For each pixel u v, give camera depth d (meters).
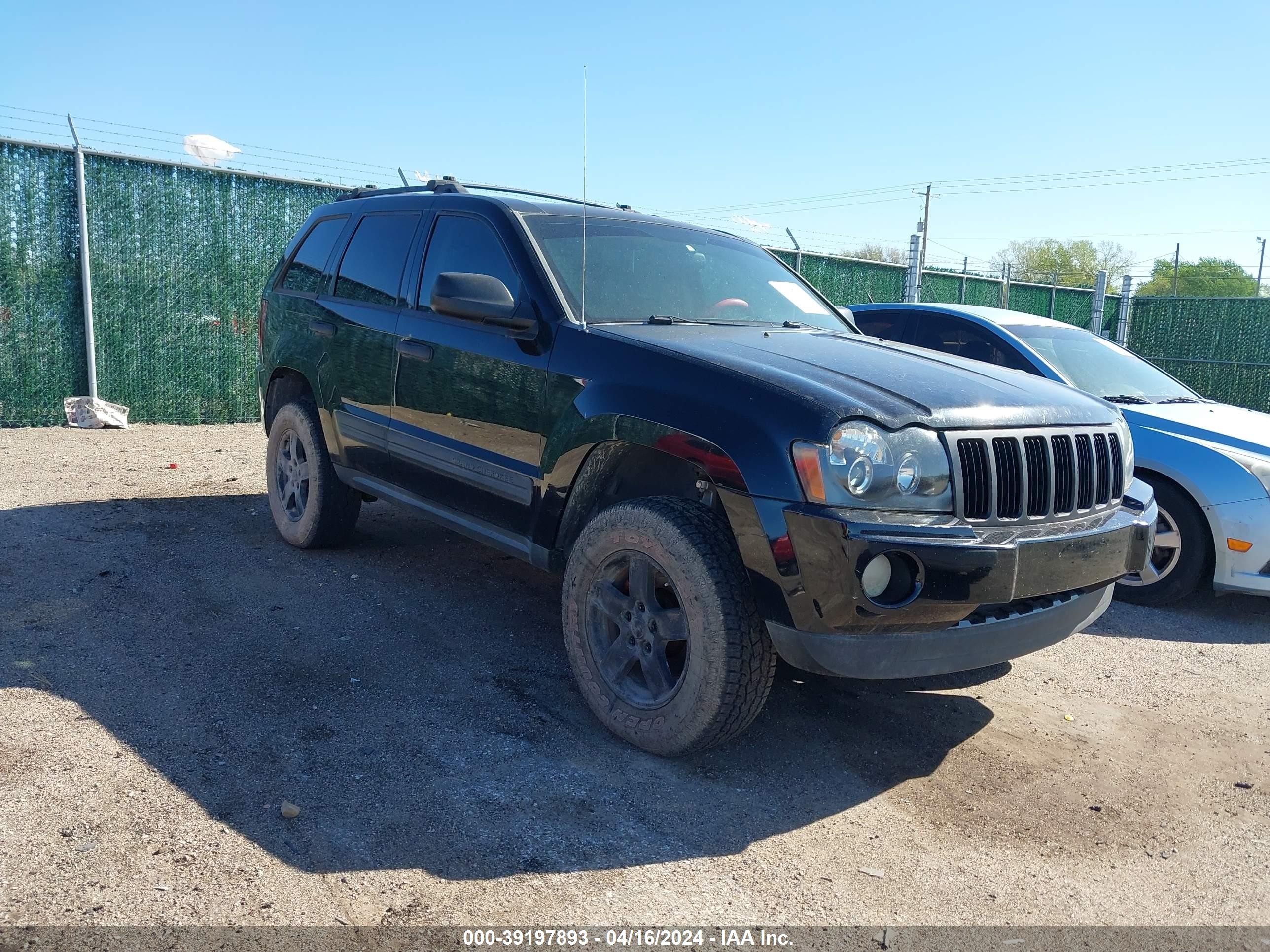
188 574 4.76
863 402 2.88
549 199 4.84
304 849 2.51
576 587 3.36
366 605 4.46
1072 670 4.38
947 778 3.22
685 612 3.02
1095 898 2.57
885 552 2.71
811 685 3.94
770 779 3.12
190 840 2.51
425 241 4.42
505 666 3.86
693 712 3.00
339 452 4.82
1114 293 19.81
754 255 4.83
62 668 3.55
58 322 8.98
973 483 2.92
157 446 8.41
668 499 3.16
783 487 2.79
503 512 3.77
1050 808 3.06
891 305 7.56
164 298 9.55
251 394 10.23
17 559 4.81
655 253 4.25
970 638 2.96
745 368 3.08
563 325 3.57
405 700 3.48
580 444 3.33
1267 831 2.99
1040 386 3.49
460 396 3.93
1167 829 2.97
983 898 2.53
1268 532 5.04
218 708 3.32
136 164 9.22
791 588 2.79
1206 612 5.43
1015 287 17.95
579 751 3.19
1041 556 2.94
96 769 2.84
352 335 4.67
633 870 2.53
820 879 2.56
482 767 3.03
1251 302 17.62
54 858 2.39
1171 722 3.82
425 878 2.43
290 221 10.26
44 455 7.64
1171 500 5.31
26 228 8.69
